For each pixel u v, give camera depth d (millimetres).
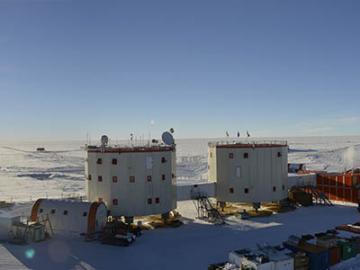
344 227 37656
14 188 73688
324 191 57969
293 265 25766
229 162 49281
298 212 48438
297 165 72250
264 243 33969
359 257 30141
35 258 29859
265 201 48688
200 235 37219
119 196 40562
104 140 44062
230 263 26500
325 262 27188
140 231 37969
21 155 189250
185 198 47125
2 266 27719
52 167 120625
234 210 49031
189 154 175000
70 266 28141
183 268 27891
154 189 41469
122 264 28781
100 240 35094
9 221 35125
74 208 36344
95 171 41375
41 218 36719
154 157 41625
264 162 49031
